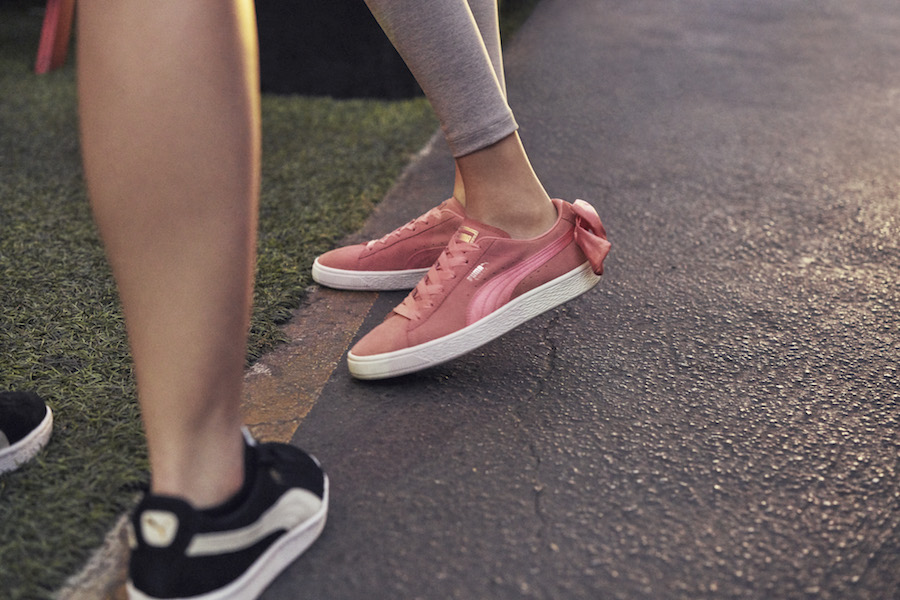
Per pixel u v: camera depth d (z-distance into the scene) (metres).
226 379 0.71
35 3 3.88
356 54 2.52
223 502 0.73
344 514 0.88
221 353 0.70
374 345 1.10
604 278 1.45
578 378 1.14
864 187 1.90
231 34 0.66
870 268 1.50
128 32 0.63
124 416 1.03
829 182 1.93
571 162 2.06
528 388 1.12
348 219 1.70
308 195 1.83
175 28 0.63
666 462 0.97
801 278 1.46
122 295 0.69
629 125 2.34
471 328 1.10
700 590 0.78
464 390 1.11
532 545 0.84
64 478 0.92
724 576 0.80
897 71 2.92
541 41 3.33
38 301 1.34
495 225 1.11
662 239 1.62
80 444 0.97
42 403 0.98
